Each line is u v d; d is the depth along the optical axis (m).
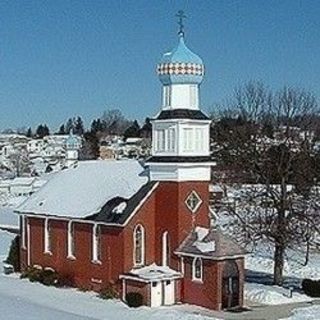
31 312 53.59
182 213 57.47
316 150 63.25
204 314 53.03
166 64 58.50
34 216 68.81
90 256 61.91
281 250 62.72
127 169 65.38
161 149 59.00
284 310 54.69
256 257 78.69
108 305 56.03
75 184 68.75
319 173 62.72
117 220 58.53
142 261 58.91
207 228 58.31
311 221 61.78
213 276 54.50
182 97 58.66
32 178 199.12
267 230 61.62
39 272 66.62
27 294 60.62
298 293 60.19
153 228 59.38
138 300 55.28
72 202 65.81
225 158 66.62
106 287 59.69
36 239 69.12
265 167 62.75
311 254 80.00
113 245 59.19
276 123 68.75
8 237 104.94
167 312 53.12
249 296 58.88
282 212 61.41
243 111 78.38
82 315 52.44
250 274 71.00
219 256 54.00
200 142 58.69
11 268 73.06
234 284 55.50
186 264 56.78
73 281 63.97
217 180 70.94
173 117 57.88
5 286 64.31
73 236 64.25
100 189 64.81
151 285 55.72
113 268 59.16
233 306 55.38
